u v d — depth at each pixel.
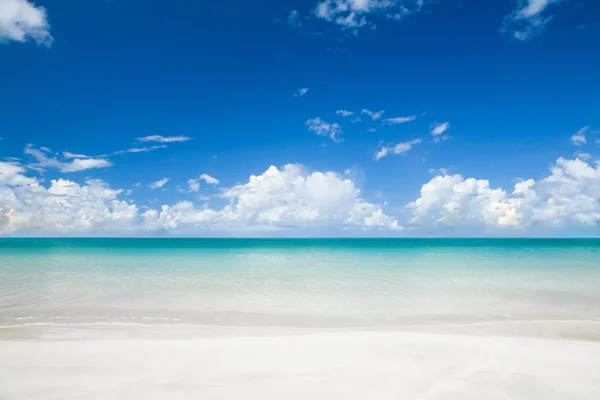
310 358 7.09
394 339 8.68
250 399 5.13
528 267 26.62
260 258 36.72
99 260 32.91
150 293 16.20
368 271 24.33
